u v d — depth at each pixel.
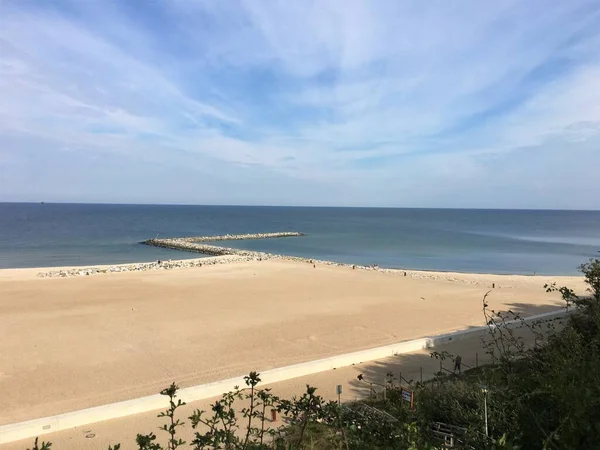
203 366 15.48
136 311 23.20
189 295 27.62
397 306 25.81
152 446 3.81
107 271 37.56
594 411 4.34
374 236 91.06
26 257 54.69
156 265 41.78
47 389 13.38
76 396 12.91
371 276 37.19
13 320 20.97
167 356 16.48
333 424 5.38
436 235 94.19
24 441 10.20
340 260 54.47
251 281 33.22
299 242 77.81
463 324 21.84
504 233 101.94
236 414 11.40
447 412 7.93
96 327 20.08
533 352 9.65
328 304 25.94
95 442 10.09
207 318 22.08
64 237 80.12
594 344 6.80
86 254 58.09
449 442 6.34
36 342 17.83
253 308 24.47
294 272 38.19
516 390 6.20
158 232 93.50
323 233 99.00
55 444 10.03
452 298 28.62
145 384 13.84
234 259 46.78
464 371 13.73
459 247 70.19
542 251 65.06
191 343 18.06
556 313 21.72
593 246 72.25
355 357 15.81
